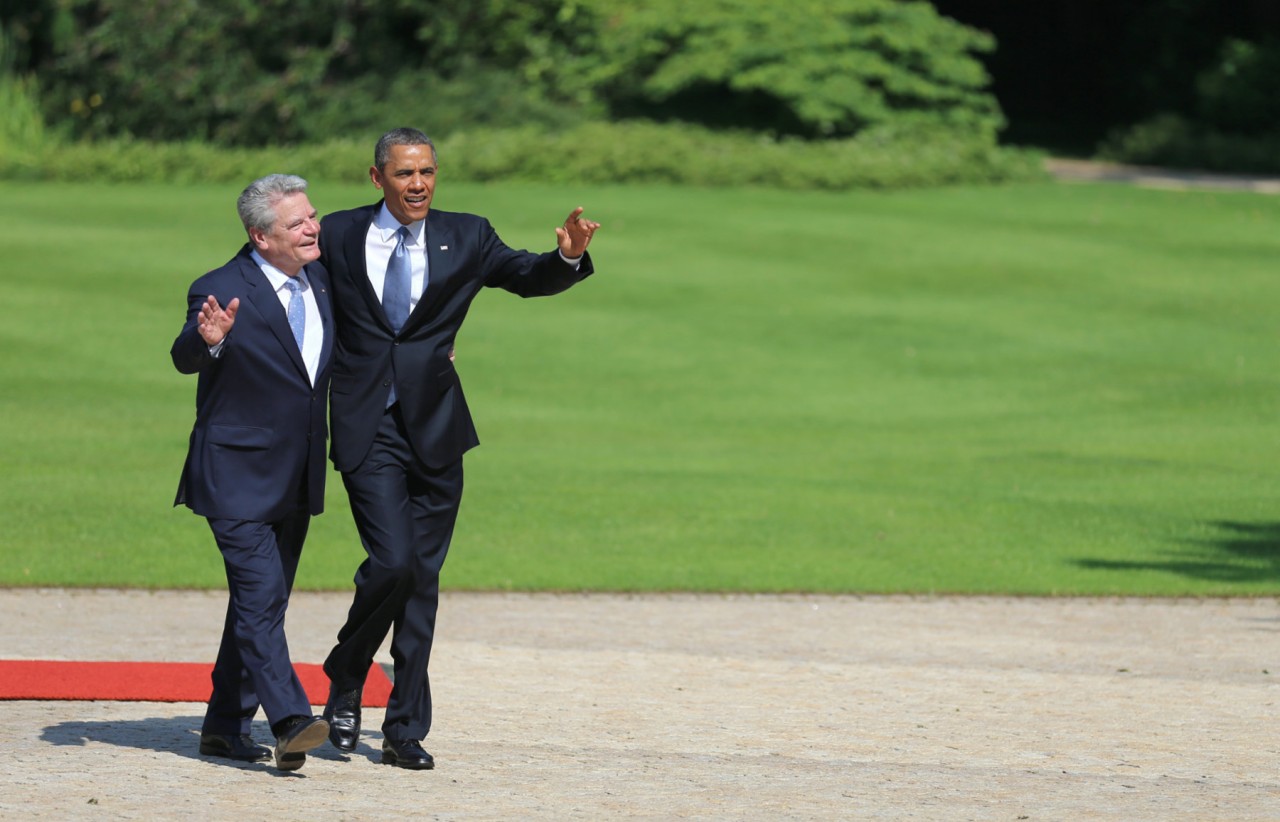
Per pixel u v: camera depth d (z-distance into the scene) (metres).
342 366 22.34
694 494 50.53
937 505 49.59
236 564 21.83
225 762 22.50
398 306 22.20
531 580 38.81
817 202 105.12
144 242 89.12
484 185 106.62
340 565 40.44
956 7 183.25
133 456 53.69
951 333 78.38
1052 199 109.50
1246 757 24.11
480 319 79.44
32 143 110.31
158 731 24.23
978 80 124.19
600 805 20.70
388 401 22.27
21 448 54.31
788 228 97.06
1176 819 20.55
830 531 45.56
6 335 71.62
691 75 120.25
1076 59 180.12
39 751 22.69
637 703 27.16
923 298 84.31
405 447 22.30
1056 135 167.38
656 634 33.28
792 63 119.94
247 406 22.02
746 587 38.56
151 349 71.19
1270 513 48.94
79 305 77.06
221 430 21.98
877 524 46.66
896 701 27.70
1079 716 26.75
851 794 21.52
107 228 92.19
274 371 22.00
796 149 114.06
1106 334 78.56
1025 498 50.91
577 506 48.25
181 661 29.25
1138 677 29.97
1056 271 89.75
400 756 22.44
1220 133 144.88
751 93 123.12
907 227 98.56
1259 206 108.81
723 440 60.41
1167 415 65.12
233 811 20.02
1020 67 182.38
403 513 22.20
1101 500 50.72
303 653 30.70
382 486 22.16
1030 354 75.12
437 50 126.88
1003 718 26.55
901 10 124.62
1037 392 69.00
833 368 72.62
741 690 28.34
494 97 121.06
